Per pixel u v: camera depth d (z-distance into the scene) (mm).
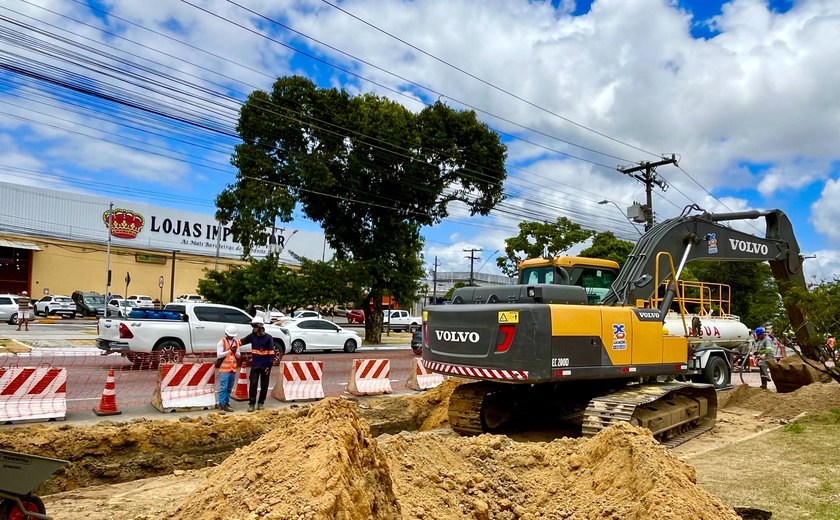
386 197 28672
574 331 8461
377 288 29875
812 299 11305
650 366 9469
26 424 9375
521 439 9812
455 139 28859
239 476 4320
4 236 42812
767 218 13719
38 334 25781
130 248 48938
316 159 25875
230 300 35031
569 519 4926
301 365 12875
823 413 10555
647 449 5188
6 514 4570
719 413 12172
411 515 4711
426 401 12750
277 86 25875
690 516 4242
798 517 5504
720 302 17469
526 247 30562
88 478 8203
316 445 4258
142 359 16078
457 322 9016
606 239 33781
